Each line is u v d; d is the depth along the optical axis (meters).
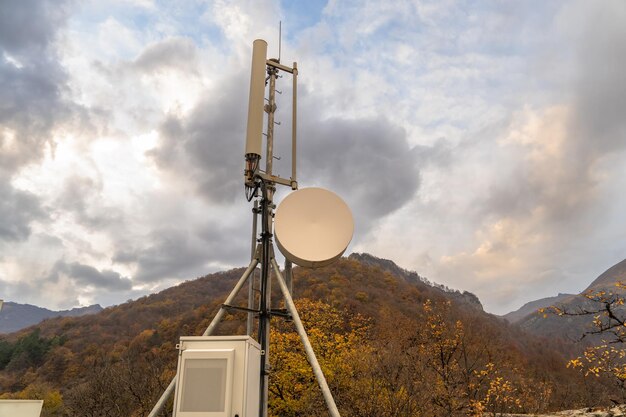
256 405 5.84
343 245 7.87
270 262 7.92
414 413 13.99
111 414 21.80
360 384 14.98
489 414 17.53
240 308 7.55
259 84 8.84
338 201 8.17
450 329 22.34
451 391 16.03
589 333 11.27
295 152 8.85
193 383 5.28
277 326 20.56
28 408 6.07
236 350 5.47
